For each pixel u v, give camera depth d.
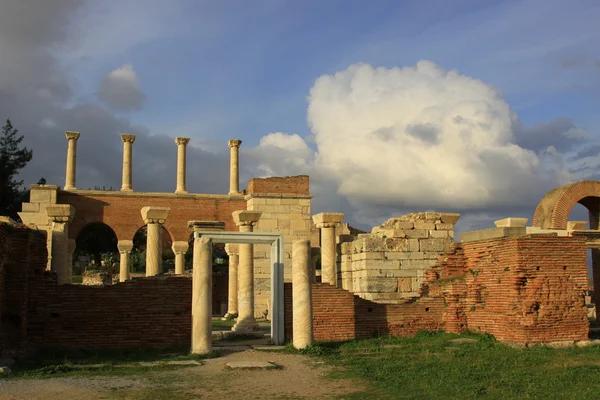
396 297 29.64
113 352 22.56
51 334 22.53
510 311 24.17
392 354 22.08
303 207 49.72
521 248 24.11
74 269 69.19
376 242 29.89
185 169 51.88
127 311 23.39
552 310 23.94
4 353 20.70
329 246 34.34
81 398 15.00
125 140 50.97
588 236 31.44
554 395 15.34
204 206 50.91
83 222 48.41
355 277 31.28
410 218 31.11
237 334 28.00
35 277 22.61
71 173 49.62
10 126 74.19
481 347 23.61
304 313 23.11
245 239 24.91
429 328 26.69
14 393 15.38
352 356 21.78
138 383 16.92
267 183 49.88
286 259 48.81
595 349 22.97
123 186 50.44
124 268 48.94
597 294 32.09
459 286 26.81
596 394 15.31
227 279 55.84
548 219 36.00
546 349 22.97
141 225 49.69
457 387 16.19
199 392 15.86
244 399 15.13
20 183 73.88
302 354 22.08
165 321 23.72
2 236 20.11
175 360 20.80
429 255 30.34
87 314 22.97
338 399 15.17
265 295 46.91
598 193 36.03
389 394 15.66
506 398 15.04
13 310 21.25
